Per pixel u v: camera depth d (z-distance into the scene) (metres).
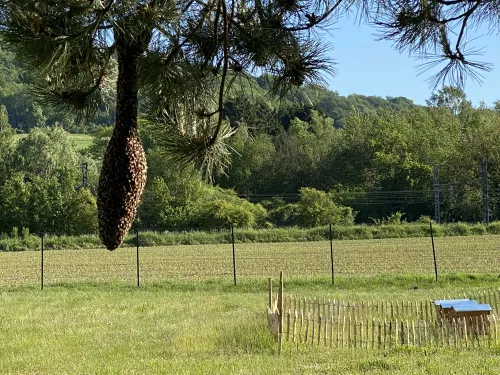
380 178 67.25
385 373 9.90
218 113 4.41
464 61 3.72
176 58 3.84
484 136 60.88
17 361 11.83
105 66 3.72
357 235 43.53
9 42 3.42
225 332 13.45
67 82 4.02
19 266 33.59
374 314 13.51
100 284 24.88
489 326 12.16
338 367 10.47
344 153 69.06
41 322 16.25
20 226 52.38
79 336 14.26
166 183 51.75
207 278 26.47
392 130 68.38
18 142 68.75
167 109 4.37
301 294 20.19
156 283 24.56
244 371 10.41
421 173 64.38
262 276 26.75
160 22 3.52
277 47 4.00
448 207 62.50
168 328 14.72
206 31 4.00
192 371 10.54
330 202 57.72
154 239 43.56
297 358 11.46
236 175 65.81
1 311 18.20
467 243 37.62
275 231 44.34
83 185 56.75
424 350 11.66
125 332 14.53
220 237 43.84
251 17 4.11
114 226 3.45
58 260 36.16
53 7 3.39
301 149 69.50
